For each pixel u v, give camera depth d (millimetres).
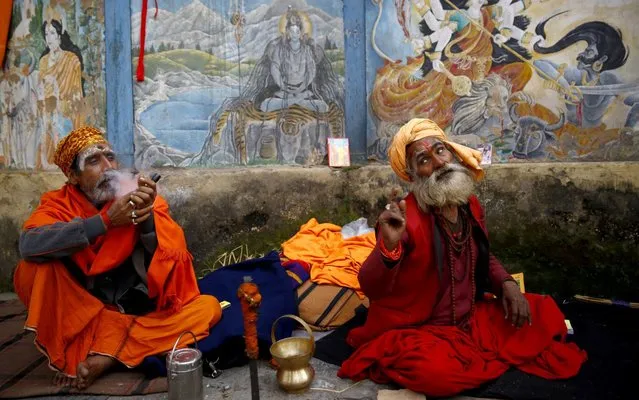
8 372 2652
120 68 4125
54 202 2748
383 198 4215
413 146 2582
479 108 4055
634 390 2297
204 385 2516
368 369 2502
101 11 4105
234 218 4211
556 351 2516
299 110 4414
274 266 3395
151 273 2643
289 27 4328
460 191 2449
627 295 3562
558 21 3762
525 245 3820
